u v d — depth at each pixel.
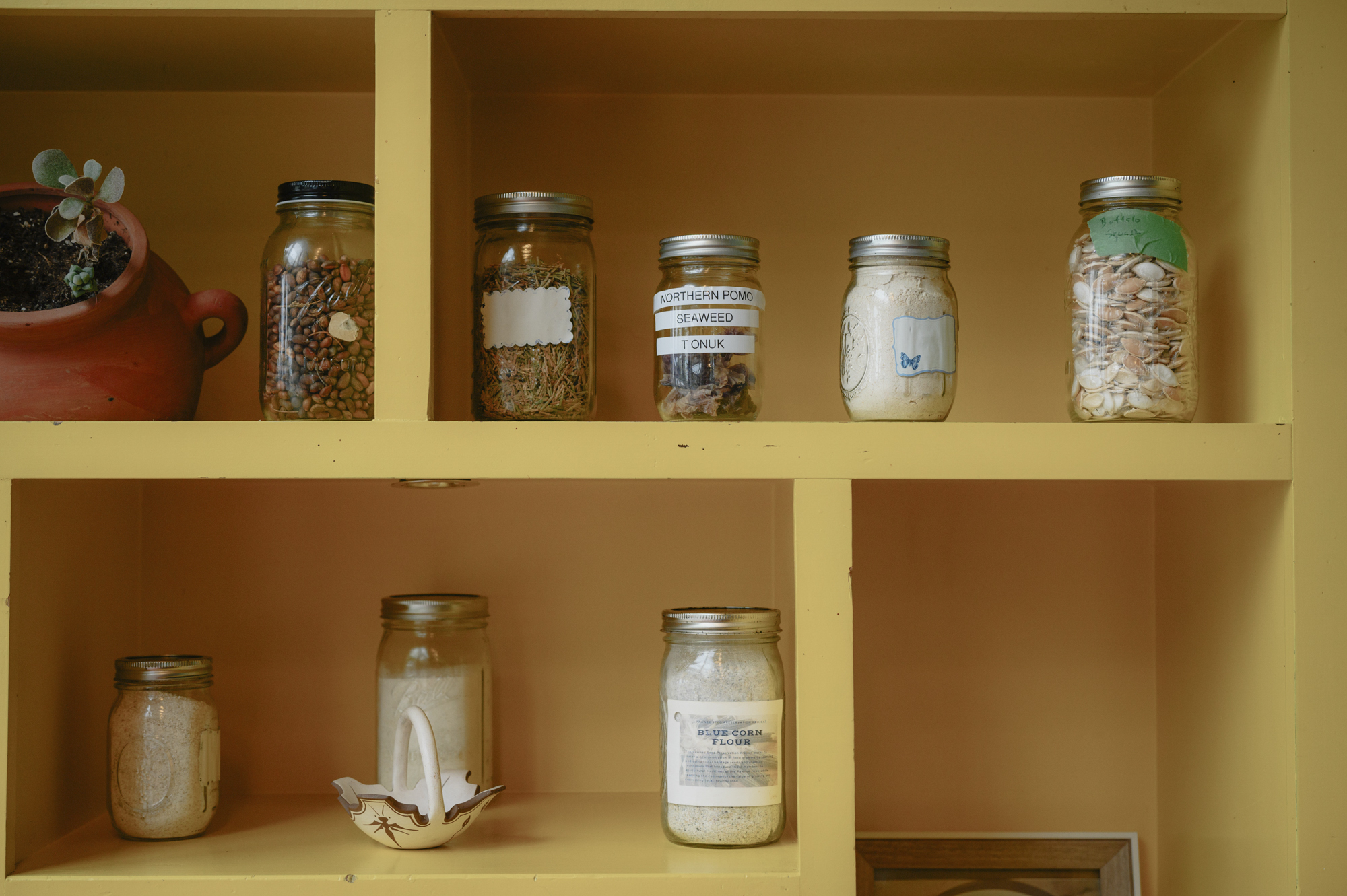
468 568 1.09
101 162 1.08
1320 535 0.82
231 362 1.08
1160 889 1.07
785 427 0.82
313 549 1.08
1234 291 0.92
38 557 0.86
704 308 0.87
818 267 1.08
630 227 1.08
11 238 0.85
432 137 0.84
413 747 0.98
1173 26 0.89
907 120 1.09
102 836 0.92
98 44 0.94
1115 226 0.86
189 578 1.08
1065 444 0.83
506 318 0.87
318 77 1.04
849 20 0.88
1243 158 0.90
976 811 1.08
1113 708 1.08
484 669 1.03
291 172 1.08
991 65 1.00
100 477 0.81
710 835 0.86
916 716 1.08
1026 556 1.09
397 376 0.83
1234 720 0.92
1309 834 0.81
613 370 1.08
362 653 1.08
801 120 1.09
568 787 1.08
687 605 1.08
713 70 1.02
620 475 0.82
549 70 1.01
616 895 0.80
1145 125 1.09
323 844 0.89
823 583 0.82
